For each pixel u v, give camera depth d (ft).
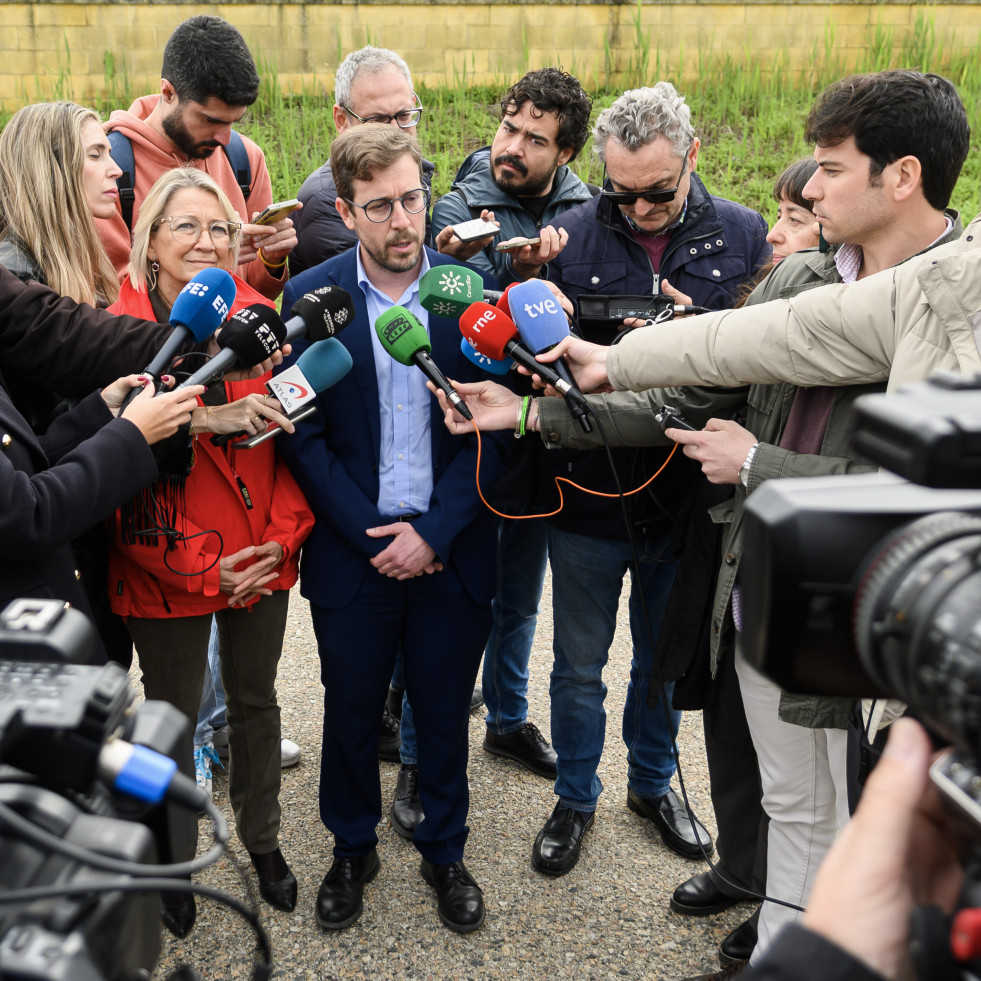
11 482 6.10
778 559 2.73
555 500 9.66
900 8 31.19
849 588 2.76
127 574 8.36
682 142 9.06
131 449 6.80
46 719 3.23
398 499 8.72
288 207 9.62
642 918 9.18
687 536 8.38
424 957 8.64
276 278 10.95
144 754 3.44
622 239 9.93
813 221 10.23
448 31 29.86
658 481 9.34
